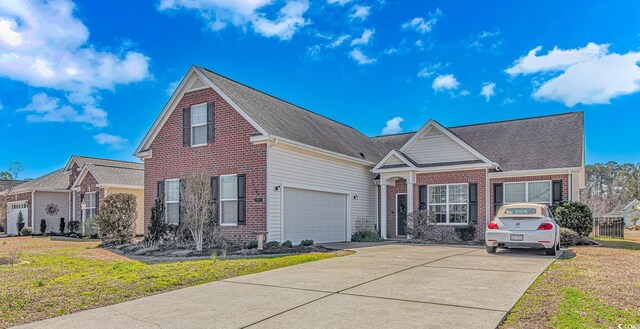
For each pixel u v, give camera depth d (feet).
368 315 17.47
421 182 63.87
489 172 60.54
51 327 16.66
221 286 24.32
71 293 22.58
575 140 62.13
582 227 53.06
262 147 51.03
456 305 18.86
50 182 103.65
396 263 33.12
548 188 57.82
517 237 38.40
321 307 18.98
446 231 60.95
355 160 66.54
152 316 18.07
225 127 54.44
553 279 25.07
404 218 69.00
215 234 49.98
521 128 71.20
